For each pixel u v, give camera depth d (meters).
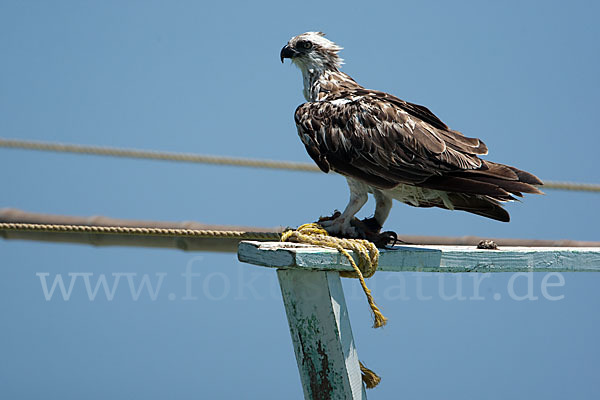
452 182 10.14
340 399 8.45
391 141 10.48
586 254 10.46
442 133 10.73
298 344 8.70
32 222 12.02
